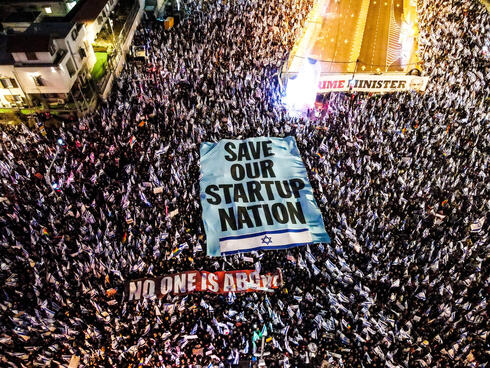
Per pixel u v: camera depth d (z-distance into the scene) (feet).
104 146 85.46
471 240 68.59
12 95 93.25
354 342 56.29
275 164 83.87
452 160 80.38
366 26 127.24
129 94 101.91
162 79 106.22
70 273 63.21
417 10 138.21
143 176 80.12
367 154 85.35
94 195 76.02
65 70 90.48
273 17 135.95
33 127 92.58
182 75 107.55
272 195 77.87
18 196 73.26
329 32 123.85
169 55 115.65
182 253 67.82
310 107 98.27
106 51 112.37
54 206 72.18
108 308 59.47
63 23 95.96
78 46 98.22
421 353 54.85
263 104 100.48
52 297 59.52
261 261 67.87
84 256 65.67
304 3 144.97
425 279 61.82
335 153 85.66
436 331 57.21
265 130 92.63
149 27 130.41
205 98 97.55
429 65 109.29
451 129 89.92
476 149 84.74
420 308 59.88
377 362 54.24
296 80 93.81
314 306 60.39
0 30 113.50
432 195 76.02
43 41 85.61
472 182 76.95
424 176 78.95
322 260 67.10
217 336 56.85
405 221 71.56
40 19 113.50
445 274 63.21
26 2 114.01
